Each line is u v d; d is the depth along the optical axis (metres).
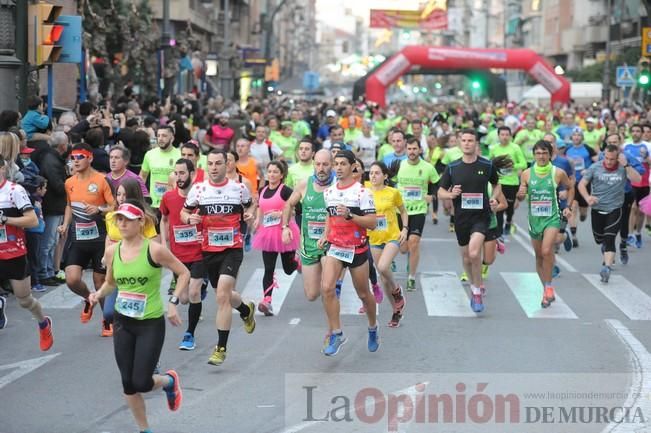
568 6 151.62
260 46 150.75
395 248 20.14
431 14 110.31
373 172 20.55
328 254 17.70
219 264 17.98
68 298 23.31
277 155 33.75
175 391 13.77
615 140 29.14
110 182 20.05
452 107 78.19
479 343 19.16
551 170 22.58
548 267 22.77
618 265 29.22
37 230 23.27
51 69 29.64
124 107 36.88
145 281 13.38
